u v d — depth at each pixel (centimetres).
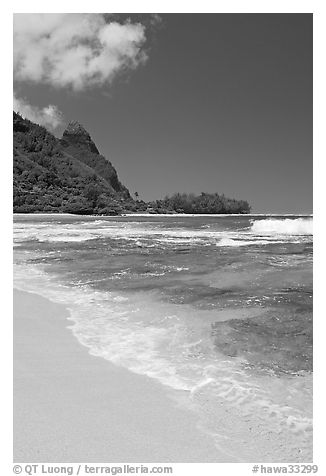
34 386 367
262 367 393
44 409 330
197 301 624
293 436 294
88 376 385
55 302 649
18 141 14250
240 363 404
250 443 289
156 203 12088
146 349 447
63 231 2458
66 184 12331
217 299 630
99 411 326
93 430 304
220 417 317
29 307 621
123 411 326
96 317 565
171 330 503
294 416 316
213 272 857
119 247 1380
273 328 492
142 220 5175
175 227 3008
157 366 404
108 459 277
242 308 576
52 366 407
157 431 302
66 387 364
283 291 672
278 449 283
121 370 397
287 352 424
